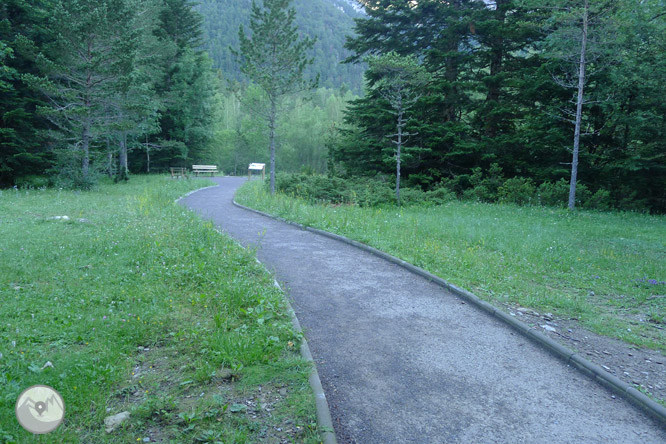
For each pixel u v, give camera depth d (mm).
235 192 24891
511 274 8352
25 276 6277
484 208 19422
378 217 14656
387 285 7523
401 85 19938
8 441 2855
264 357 4301
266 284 6844
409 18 25625
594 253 10602
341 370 4453
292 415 3459
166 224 10992
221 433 3168
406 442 3311
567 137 23016
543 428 3564
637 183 23000
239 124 71000
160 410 3398
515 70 25484
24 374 3699
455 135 23891
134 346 4512
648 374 4559
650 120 20828
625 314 6582
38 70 21844
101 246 8258
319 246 10641
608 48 20031
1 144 19547
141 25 28828
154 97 31312
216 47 133750
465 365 4660
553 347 5082
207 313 5441
